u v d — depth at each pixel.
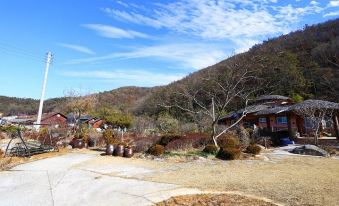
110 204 7.54
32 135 24.69
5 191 9.05
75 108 34.03
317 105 20.41
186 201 7.51
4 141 24.19
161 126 31.02
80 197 8.30
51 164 13.39
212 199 7.66
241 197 7.81
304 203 7.22
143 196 8.08
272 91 31.27
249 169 12.00
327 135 26.08
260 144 20.67
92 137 21.27
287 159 14.53
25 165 13.13
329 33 59.75
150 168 12.55
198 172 11.48
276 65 37.91
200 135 20.42
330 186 8.81
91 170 12.08
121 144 16.84
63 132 23.70
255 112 28.22
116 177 10.71
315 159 14.40
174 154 15.68
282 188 8.69
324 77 37.81
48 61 29.27
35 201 8.01
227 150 14.80
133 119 42.47
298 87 39.09
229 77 19.08
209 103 25.89
